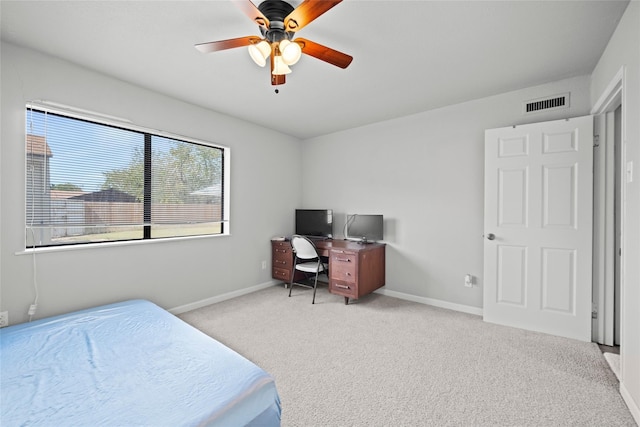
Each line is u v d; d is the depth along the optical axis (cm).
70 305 229
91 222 248
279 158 424
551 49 208
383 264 366
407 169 353
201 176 334
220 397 117
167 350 156
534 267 259
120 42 200
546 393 171
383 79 256
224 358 148
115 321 197
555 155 250
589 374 190
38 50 211
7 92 201
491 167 279
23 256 209
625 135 167
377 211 380
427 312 308
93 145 249
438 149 328
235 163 361
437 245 330
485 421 149
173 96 293
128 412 108
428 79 256
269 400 127
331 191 429
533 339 242
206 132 328
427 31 187
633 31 157
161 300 288
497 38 194
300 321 282
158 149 295
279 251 399
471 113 305
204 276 327
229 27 184
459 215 315
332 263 340
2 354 151
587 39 195
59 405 112
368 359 211
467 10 167
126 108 260
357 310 313
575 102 251
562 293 248
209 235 333
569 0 159
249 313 303
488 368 198
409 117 351
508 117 284
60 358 147
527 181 262
